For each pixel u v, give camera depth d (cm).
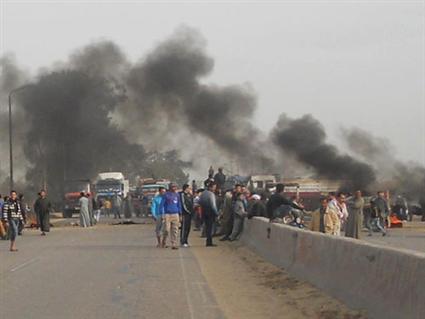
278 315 1290
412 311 949
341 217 2489
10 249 2722
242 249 2647
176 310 1337
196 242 3103
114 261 2273
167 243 3083
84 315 1281
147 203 6347
